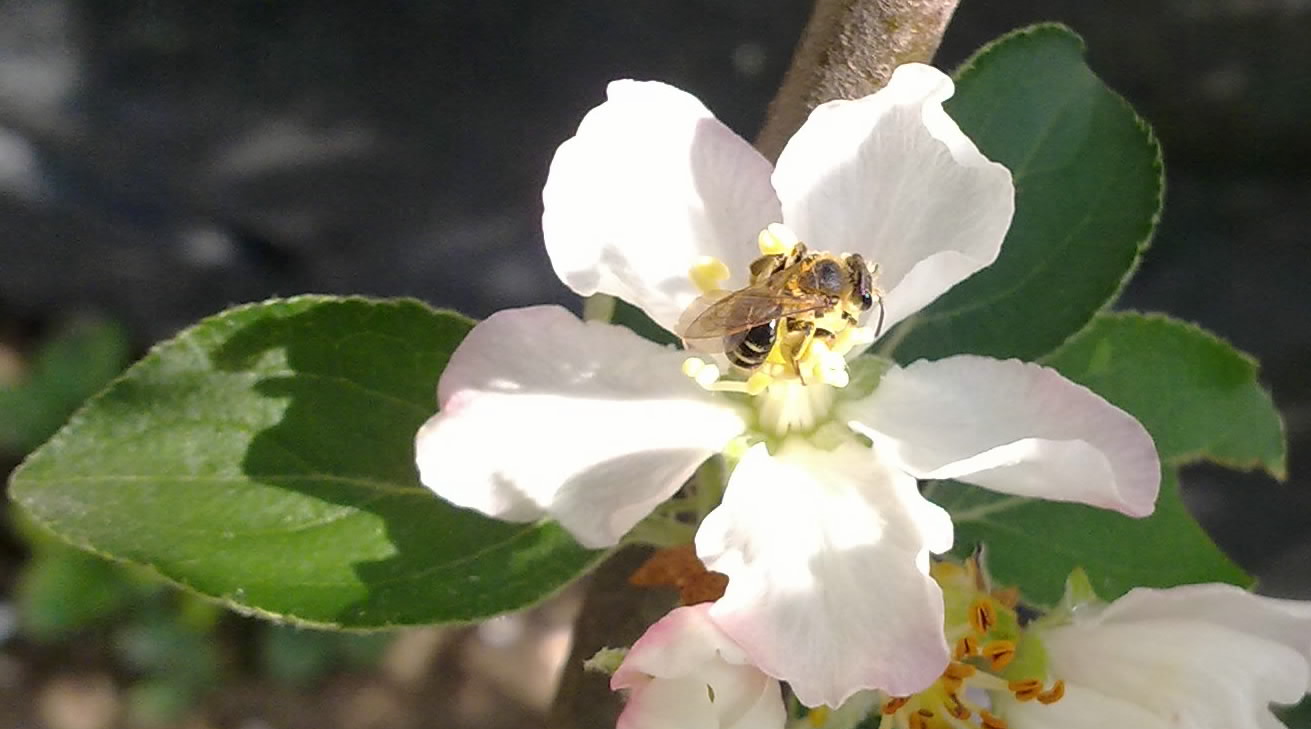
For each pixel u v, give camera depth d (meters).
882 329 0.07
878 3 0.07
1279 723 0.07
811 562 0.07
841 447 0.08
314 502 0.08
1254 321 0.23
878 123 0.07
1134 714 0.07
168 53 0.23
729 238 0.07
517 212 0.24
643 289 0.07
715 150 0.07
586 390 0.07
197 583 0.07
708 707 0.06
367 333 0.08
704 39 0.22
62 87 0.23
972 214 0.07
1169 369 0.11
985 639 0.08
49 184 0.25
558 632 0.27
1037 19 0.21
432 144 0.23
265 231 0.25
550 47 0.22
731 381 0.08
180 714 0.26
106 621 0.26
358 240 0.25
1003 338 0.09
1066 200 0.09
